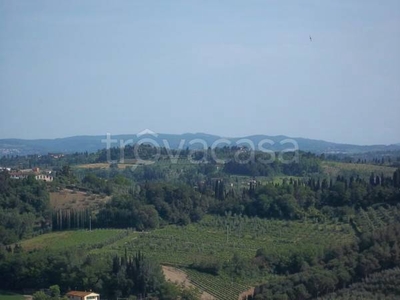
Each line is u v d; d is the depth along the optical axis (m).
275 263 140.00
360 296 98.06
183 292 125.06
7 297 136.62
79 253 146.38
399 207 163.38
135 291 130.75
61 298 124.56
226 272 139.00
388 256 112.56
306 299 110.88
